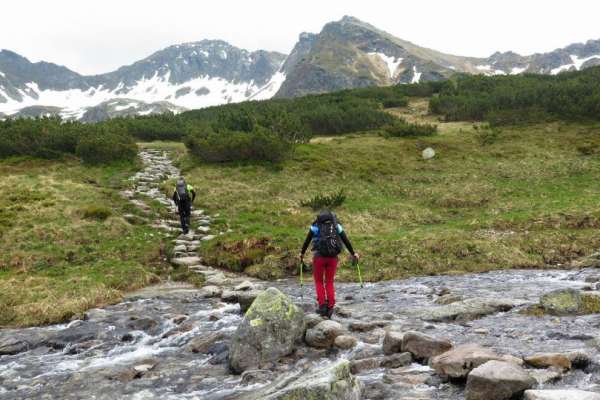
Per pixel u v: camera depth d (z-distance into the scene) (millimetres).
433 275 18203
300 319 9281
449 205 32031
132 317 12711
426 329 9812
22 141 44094
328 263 10891
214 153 43062
